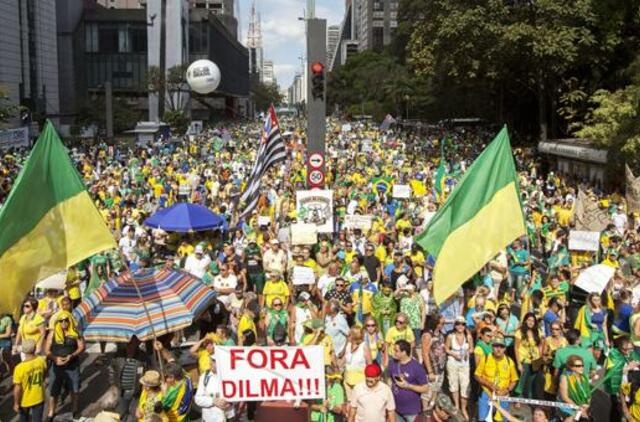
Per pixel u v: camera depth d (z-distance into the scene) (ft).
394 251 51.78
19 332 36.32
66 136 274.77
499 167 35.53
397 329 34.94
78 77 375.66
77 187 32.30
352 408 27.14
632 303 39.86
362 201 78.89
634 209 75.72
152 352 35.22
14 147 143.74
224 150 166.71
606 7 138.41
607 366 33.91
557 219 75.36
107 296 31.24
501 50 142.51
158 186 92.63
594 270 43.32
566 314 43.80
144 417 27.17
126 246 58.95
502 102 193.26
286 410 26.14
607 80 153.69
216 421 28.58
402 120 344.28
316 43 84.38
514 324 36.88
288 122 397.80
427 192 88.33
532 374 34.81
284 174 109.81
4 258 30.09
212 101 448.24
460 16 144.97
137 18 371.76
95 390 38.19
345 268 47.83
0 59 271.49
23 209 30.68
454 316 38.70
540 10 138.31
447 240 35.50
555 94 161.27
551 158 142.51
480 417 31.91
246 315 36.73
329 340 31.04
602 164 113.39
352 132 257.34
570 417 28.94
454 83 181.37
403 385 29.19
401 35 265.54
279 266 51.72
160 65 342.23
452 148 167.53
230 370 23.59
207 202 85.30
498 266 48.67
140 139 224.12
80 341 33.94
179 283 32.58
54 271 31.50
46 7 322.14
